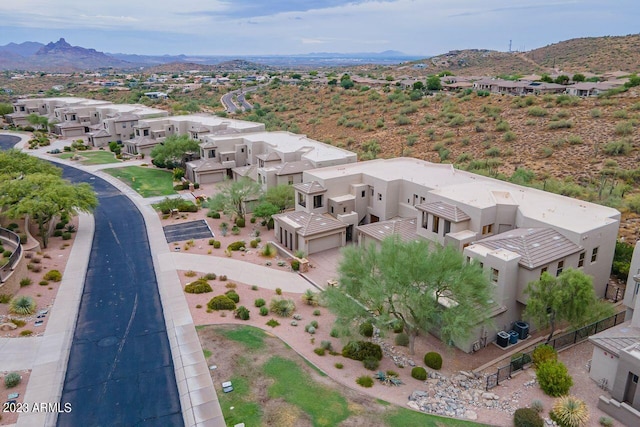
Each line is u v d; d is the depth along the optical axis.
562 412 20.31
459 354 26.78
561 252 28.58
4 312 29.41
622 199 47.69
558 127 71.19
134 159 79.50
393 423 20.20
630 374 20.73
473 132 77.69
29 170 51.66
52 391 22.73
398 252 25.97
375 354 25.66
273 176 52.38
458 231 33.50
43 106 115.50
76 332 28.14
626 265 34.19
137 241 43.69
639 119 66.44
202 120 84.19
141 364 25.03
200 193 60.03
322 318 30.34
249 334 27.61
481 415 21.11
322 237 41.75
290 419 20.28
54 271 35.38
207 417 20.66
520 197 36.75
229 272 37.03
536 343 27.88
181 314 30.03
